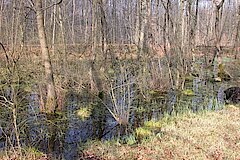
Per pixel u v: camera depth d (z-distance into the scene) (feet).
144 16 57.82
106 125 38.09
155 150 28.58
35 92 47.57
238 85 62.95
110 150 29.12
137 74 53.83
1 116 38.06
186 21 76.89
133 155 27.78
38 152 28.81
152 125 36.37
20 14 61.05
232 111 41.52
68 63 59.88
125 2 70.49
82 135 34.71
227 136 31.45
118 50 72.69
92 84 52.11
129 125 37.81
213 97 52.26
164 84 55.88
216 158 26.53
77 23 105.60
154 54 62.75
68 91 51.96
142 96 48.96
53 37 68.08
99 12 62.23
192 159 26.35
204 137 31.14
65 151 29.89
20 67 56.75
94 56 56.54
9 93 42.60
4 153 27.94
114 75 54.49
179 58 61.98
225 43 144.97
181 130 33.42
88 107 45.42
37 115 40.68
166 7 67.21
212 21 126.62
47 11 78.48
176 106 46.32
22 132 34.04
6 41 68.33
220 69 72.43
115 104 39.19
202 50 109.19
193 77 70.28
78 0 106.42
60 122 39.14
